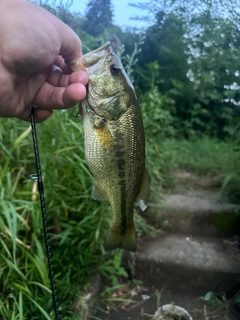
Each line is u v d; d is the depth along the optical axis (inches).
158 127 42.2
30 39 12.0
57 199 26.7
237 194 34.8
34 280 22.8
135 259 28.5
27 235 24.6
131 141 14.1
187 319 24.0
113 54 13.9
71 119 29.5
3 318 19.8
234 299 26.2
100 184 14.4
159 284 28.2
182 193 37.0
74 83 13.1
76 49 14.5
